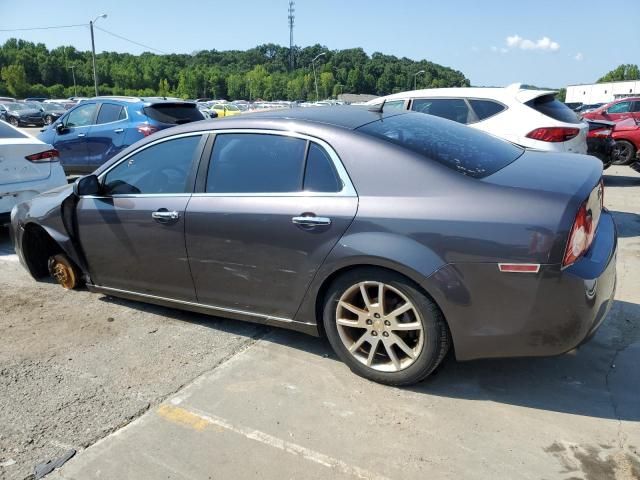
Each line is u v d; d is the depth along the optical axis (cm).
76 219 427
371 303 309
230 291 360
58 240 448
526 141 645
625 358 340
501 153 345
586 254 278
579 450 259
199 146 370
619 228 662
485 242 271
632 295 438
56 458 266
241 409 300
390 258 287
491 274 271
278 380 328
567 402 297
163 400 312
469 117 688
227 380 330
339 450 265
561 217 263
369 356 317
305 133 329
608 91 7350
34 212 467
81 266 443
